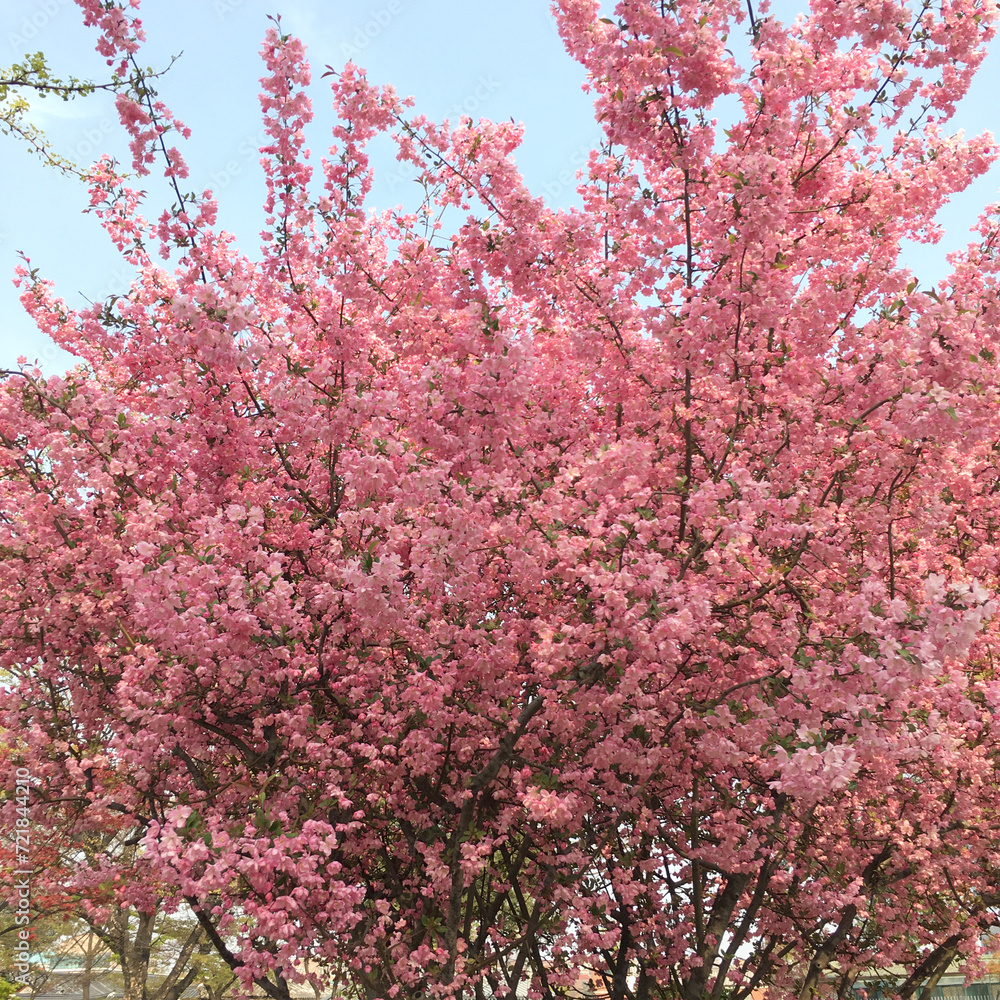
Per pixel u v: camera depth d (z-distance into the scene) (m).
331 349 7.62
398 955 6.70
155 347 8.43
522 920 8.41
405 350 8.20
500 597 7.85
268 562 6.23
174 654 6.25
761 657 7.05
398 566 5.90
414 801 7.27
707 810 7.93
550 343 8.62
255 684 6.61
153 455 7.67
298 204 7.69
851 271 7.56
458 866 6.56
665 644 5.54
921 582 6.95
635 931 7.85
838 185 8.08
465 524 6.05
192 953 13.67
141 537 6.46
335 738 6.62
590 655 6.25
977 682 7.24
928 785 8.00
